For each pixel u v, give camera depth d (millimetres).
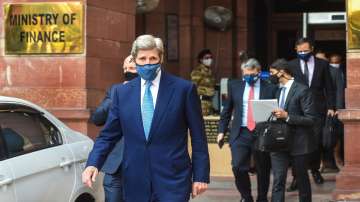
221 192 12242
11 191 6738
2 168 6688
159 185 6184
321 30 16703
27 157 7137
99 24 12391
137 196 6250
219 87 16094
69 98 12117
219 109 15852
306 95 9789
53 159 7488
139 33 16172
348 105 10961
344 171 10891
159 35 16562
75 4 12094
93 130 12133
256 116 9703
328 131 11961
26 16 12273
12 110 7312
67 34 12125
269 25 18625
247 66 10445
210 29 17422
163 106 6207
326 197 11461
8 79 12383
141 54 6180
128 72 8086
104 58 12531
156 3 15188
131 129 6238
